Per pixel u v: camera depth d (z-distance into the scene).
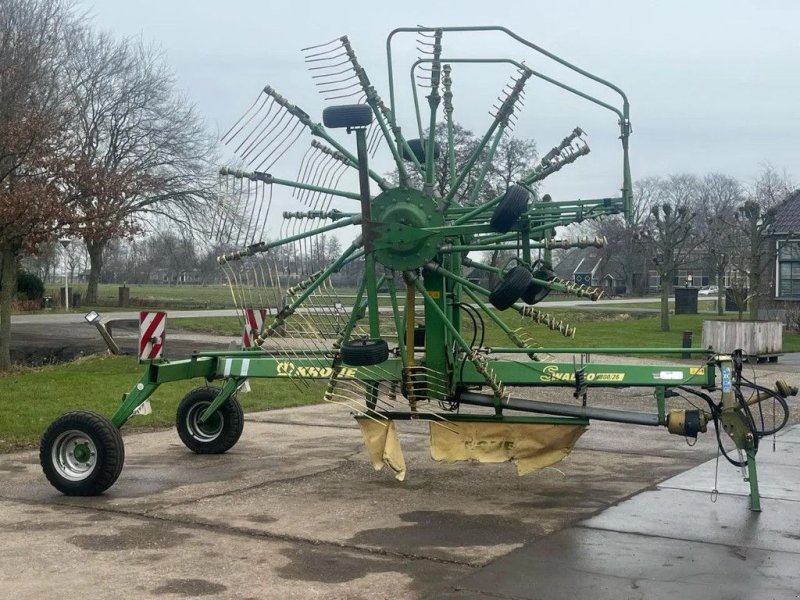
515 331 8.45
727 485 8.15
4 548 6.07
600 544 6.25
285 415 12.62
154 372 8.09
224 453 9.63
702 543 6.27
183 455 9.53
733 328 22.31
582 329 31.33
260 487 7.99
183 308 44.62
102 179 17.94
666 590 5.29
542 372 7.75
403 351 7.64
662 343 25.61
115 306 45.09
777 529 6.64
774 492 7.86
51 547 6.10
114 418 8.08
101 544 6.18
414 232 7.29
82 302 47.97
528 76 7.76
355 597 5.15
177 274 80.75
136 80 42.66
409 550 6.08
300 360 8.33
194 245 43.66
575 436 7.71
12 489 7.84
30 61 23.67
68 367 17.75
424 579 5.48
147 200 42.25
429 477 8.49
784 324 34.84
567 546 6.19
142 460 9.25
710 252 46.34
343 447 10.08
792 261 35.78
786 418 7.34
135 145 42.91
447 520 6.89
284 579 5.47
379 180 7.64
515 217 6.97
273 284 8.05
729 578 5.52
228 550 6.06
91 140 38.34
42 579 5.44
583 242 7.21
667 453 9.78
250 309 8.47
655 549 6.12
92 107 41.19
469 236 8.06
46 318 33.47
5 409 11.78
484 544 6.23
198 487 7.96
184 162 43.16
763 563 5.82
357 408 8.02
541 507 7.32
